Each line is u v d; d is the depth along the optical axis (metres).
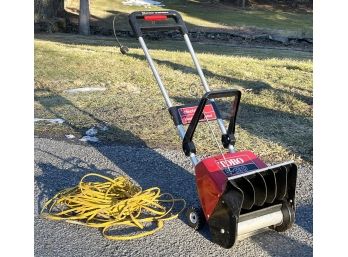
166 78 5.85
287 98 5.01
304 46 13.65
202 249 2.28
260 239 2.37
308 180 3.05
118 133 3.95
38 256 2.20
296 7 21.75
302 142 3.74
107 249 2.28
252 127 4.07
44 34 13.57
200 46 12.05
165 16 2.74
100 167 3.28
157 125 4.15
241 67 6.84
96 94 5.11
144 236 2.38
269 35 15.41
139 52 8.03
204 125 4.09
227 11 19.97
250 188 2.21
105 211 2.51
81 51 7.73
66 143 3.71
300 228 2.48
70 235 2.39
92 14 17.41
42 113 4.44
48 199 2.79
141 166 3.31
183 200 2.75
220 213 2.21
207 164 2.31
